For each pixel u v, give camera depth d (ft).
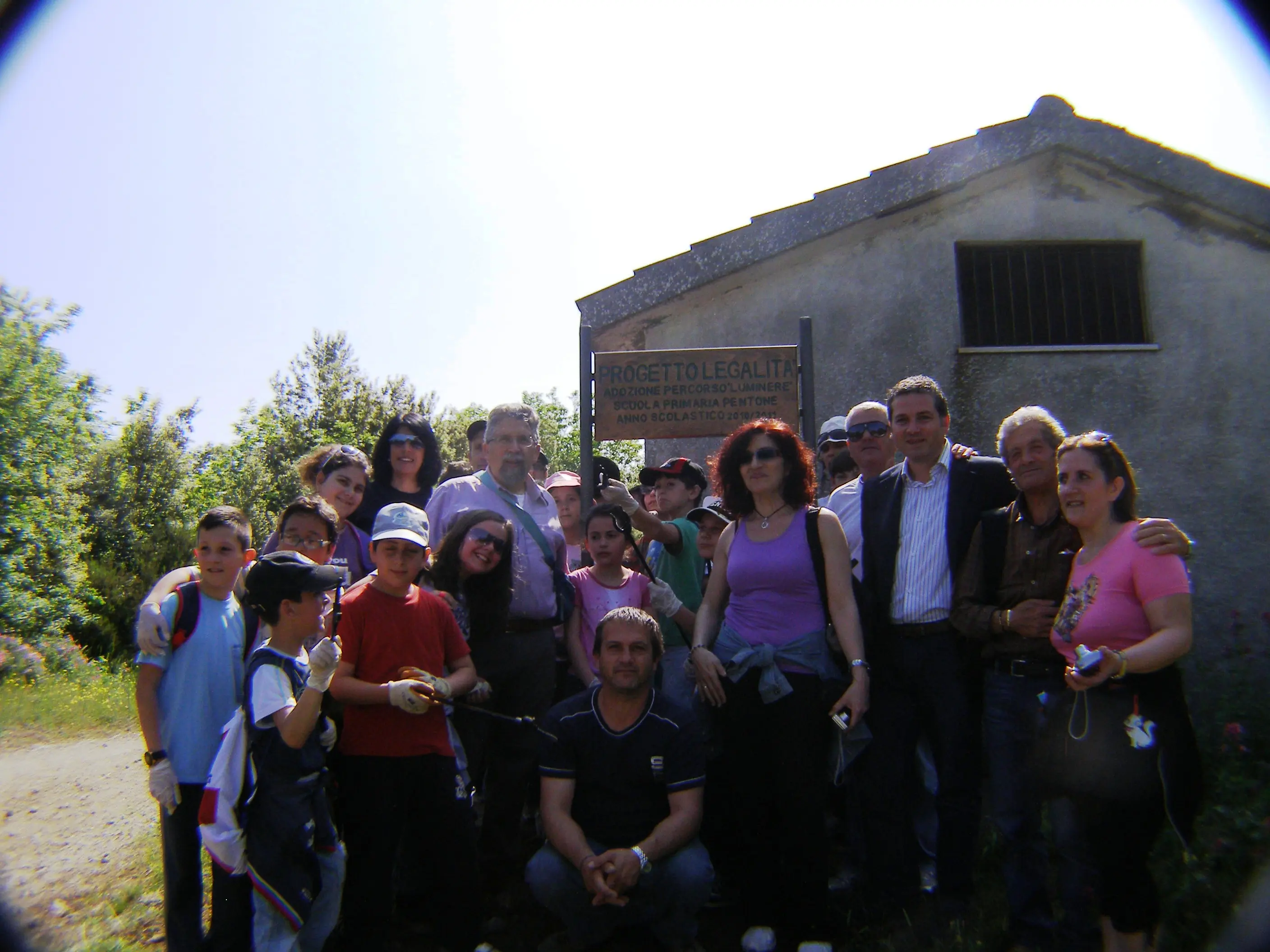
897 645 11.85
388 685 10.59
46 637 47.88
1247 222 21.71
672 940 11.21
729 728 11.69
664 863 11.02
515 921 12.29
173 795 10.29
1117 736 8.88
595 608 14.25
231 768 9.67
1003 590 11.01
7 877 14.30
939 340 21.77
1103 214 22.18
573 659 14.23
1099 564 9.53
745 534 12.26
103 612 54.90
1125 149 21.40
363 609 11.07
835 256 22.03
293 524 11.73
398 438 15.62
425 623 11.35
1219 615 21.13
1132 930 8.93
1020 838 10.69
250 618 11.14
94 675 45.73
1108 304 22.24
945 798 11.37
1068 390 21.76
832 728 11.75
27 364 52.75
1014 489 12.09
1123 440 21.68
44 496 53.47
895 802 11.69
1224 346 21.95
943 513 11.97
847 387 21.74
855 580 12.00
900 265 21.97
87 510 73.36
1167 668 9.08
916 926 11.25
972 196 22.08
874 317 21.86
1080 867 9.99
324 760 10.37
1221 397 21.81
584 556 15.51
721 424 17.03
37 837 16.76
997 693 10.90
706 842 12.85
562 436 101.55
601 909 11.07
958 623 11.16
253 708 9.75
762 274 22.06
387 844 10.68
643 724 11.51
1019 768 10.68
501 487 14.16
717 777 12.71
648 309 21.62
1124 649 9.14
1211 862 11.98
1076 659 9.39
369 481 15.60
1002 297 22.13
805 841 11.06
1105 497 9.58
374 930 10.57
